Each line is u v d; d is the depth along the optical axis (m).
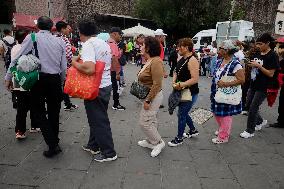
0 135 4.80
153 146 4.46
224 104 4.62
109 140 3.97
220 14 26.72
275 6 33.66
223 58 4.70
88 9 29.95
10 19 24.23
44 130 3.97
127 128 5.45
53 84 3.94
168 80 11.85
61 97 4.14
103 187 3.37
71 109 6.49
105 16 29.50
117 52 6.38
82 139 4.78
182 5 26.33
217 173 3.84
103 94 3.80
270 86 5.51
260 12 33.91
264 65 4.90
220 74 4.52
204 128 5.67
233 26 17.98
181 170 3.87
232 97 4.50
